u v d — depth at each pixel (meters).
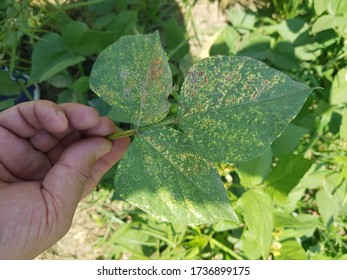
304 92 0.25
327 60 0.53
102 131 0.35
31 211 0.32
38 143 0.37
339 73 0.47
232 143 0.26
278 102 0.25
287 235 0.49
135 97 0.28
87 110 0.35
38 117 0.34
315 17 0.52
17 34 0.49
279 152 0.45
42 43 0.49
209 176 0.27
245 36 0.54
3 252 0.32
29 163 0.38
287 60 0.50
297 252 0.48
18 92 0.50
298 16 0.55
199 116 0.27
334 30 0.51
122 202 0.53
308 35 0.52
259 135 0.25
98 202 0.53
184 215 0.27
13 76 0.53
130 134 0.28
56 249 0.52
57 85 0.51
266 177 0.45
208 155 0.27
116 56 0.28
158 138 0.28
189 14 0.55
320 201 0.48
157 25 0.56
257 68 0.26
